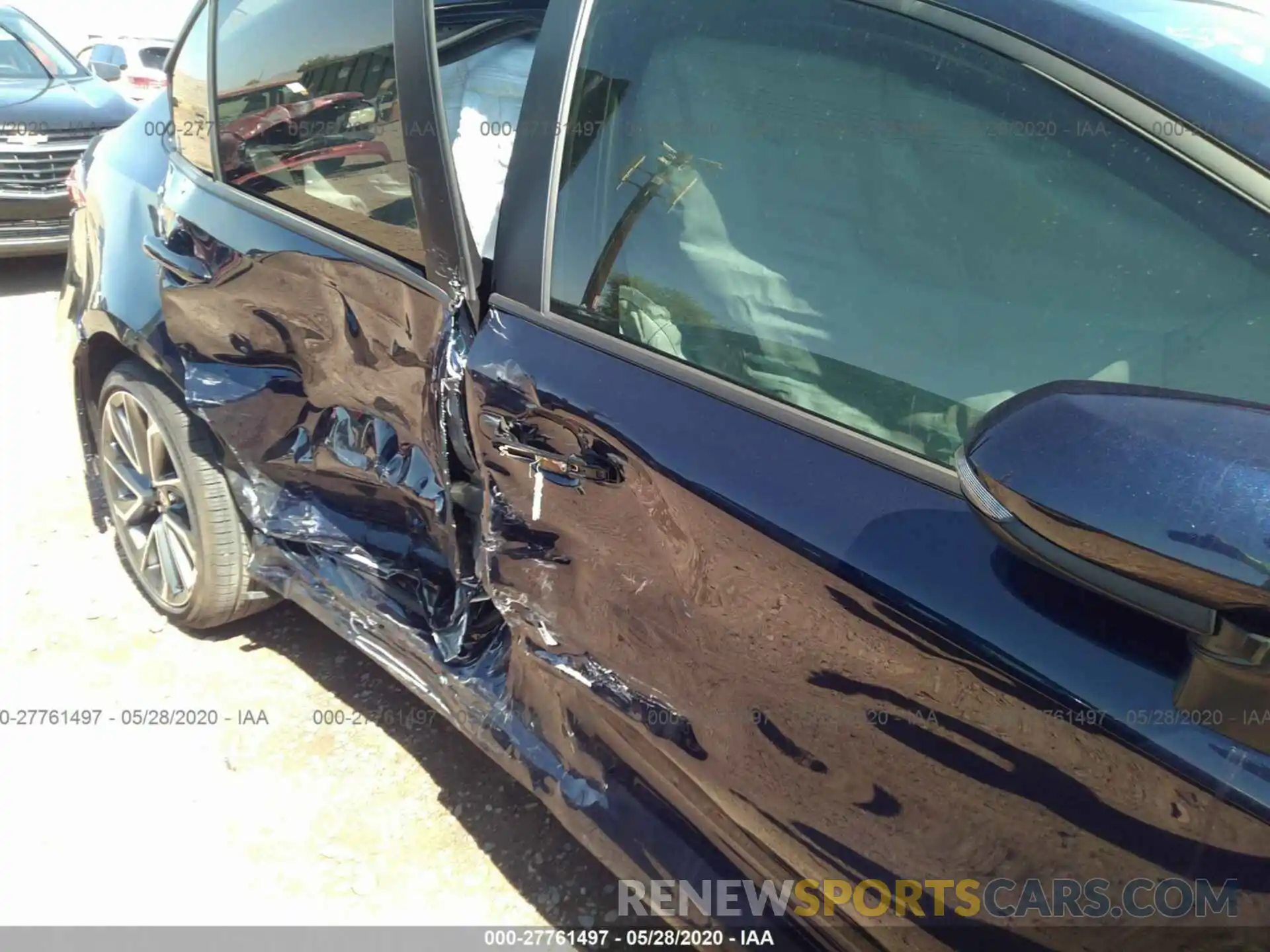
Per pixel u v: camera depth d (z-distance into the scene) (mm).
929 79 1441
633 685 1745
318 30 2270
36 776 2596
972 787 1298
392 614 2391
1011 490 1071
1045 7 1389
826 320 1519
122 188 2973
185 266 2609
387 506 2387
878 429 1437
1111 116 1306
